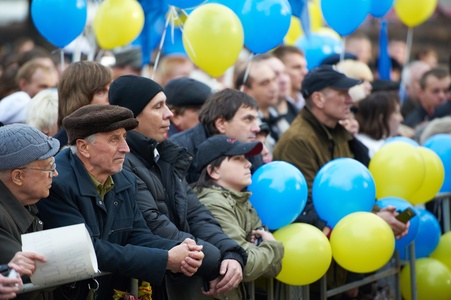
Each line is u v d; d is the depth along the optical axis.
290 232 10.22
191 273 8.66
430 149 13.39
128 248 8.43
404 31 26.25
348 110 12.15
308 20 14.13
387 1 14.43
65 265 7.56
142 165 9.37
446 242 13.42
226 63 11.35
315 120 12.05
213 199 9.80
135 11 12.91
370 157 13.64
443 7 27.72
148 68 16.98
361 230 10.33
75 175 8.49
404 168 11.65
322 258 10.12
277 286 10.64
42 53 15.02
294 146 11.76
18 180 7.96
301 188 10.33
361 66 15.22
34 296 7.87
